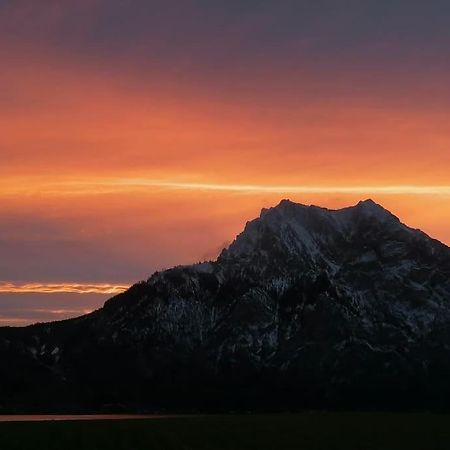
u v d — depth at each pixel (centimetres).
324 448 18388
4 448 18338
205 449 18038
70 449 18200
